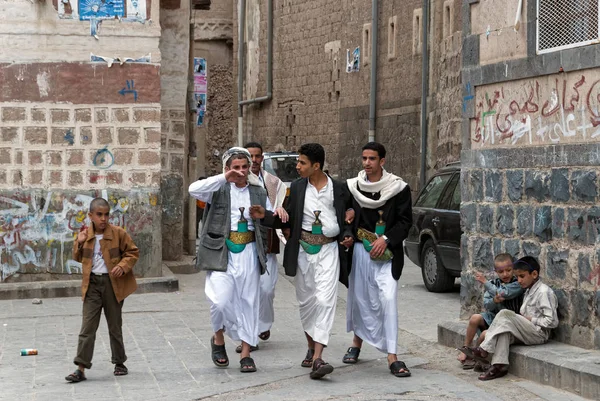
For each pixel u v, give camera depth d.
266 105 41.31
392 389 8.00
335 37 35.88
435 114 24.98
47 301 13.36
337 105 35.78
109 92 14.21
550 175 8.70
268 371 8.77
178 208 17.08
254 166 9.87
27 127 14.04
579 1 8.38
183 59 17.00
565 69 8.50
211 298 8.65
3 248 14.08
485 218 9.69
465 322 9.95
